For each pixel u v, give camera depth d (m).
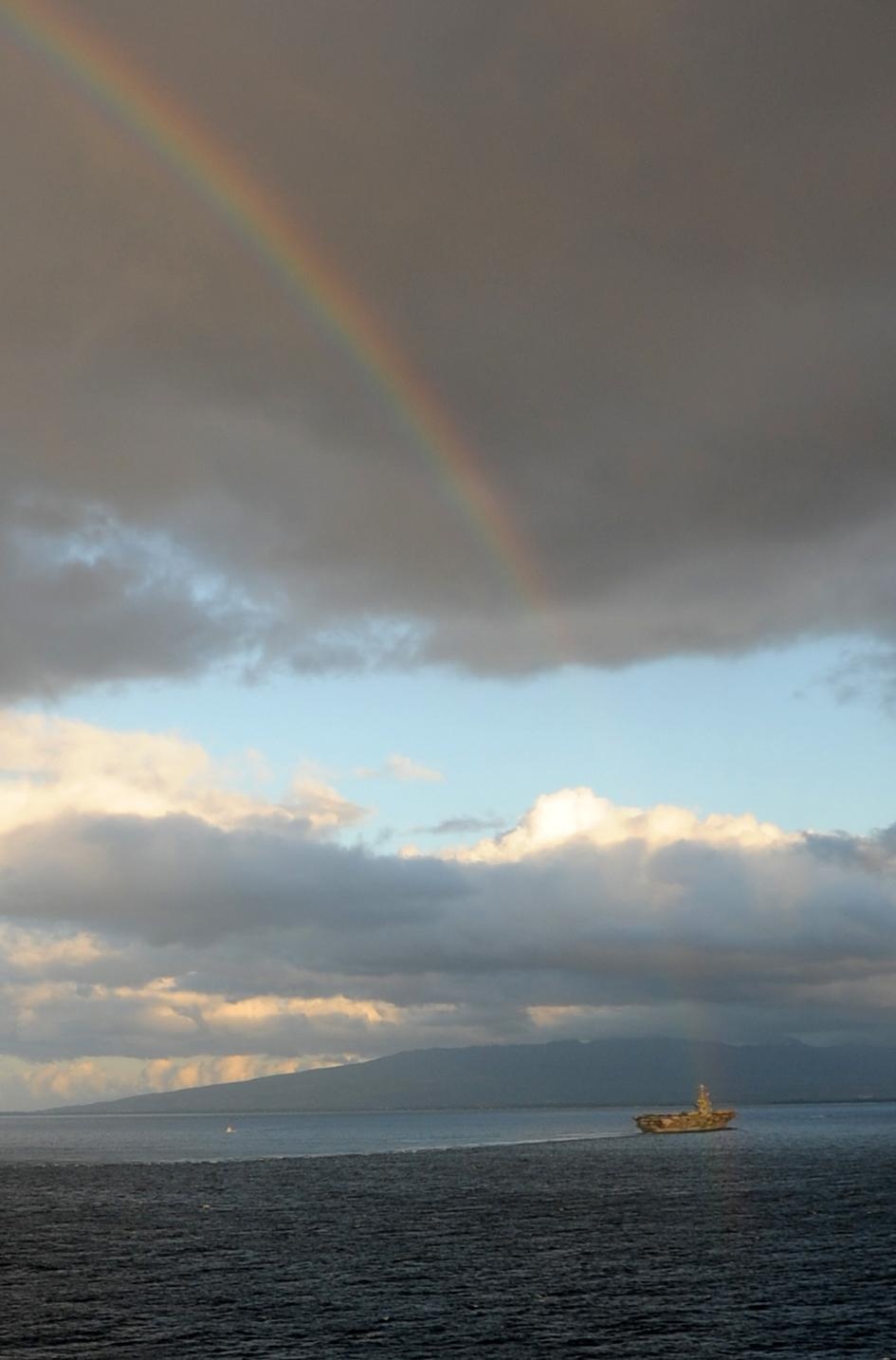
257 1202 156.62
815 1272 91.50
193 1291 87.56
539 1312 78.19
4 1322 76.88
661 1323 74.19
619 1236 114.81
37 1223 133.38
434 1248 108.69
